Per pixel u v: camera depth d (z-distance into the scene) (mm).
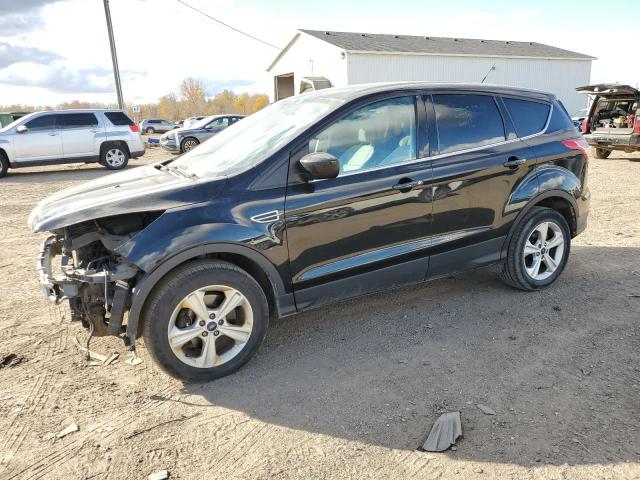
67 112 14977
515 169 4199
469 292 4629
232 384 3266
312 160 3172
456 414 2855
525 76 28016
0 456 2621
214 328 3244
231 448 2670
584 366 3340
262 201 3268
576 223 4703
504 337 3773
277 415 2938
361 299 4547
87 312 3172
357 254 3615
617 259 5430
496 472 2441
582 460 2492
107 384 3279
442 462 2520
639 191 9289
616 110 14469
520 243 4340
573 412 2859
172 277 3080
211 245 3111
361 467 2510
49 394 3164
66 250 3152
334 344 3752
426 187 3779
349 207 3500
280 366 3471
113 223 3219
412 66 24625
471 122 4109
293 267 3406
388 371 3357
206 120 19500
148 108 83000
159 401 3096
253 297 3320
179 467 2539
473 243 4137
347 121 3580
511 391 3084
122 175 4031
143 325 3127
